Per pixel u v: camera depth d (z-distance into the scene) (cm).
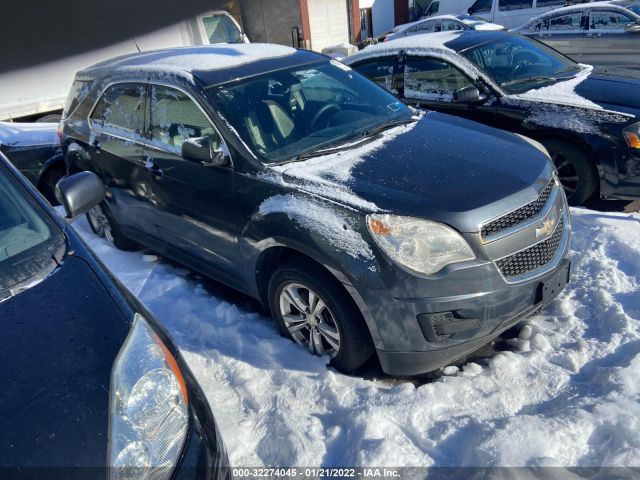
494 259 263
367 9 2119
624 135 440
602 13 1044
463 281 257
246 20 1731
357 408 266
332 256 270
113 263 458
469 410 262
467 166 298
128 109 414
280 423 264
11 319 184
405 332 262
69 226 238
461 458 236
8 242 220
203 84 354
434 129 356
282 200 297
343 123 364
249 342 329
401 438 247
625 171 445
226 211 329
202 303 380
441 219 259
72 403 156
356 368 297
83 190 269
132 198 417
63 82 797
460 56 535
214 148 336
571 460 227
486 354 309
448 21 1468
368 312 268
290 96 367
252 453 253
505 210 269
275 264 321
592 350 292
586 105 463
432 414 261
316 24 1875
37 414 153
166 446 162
